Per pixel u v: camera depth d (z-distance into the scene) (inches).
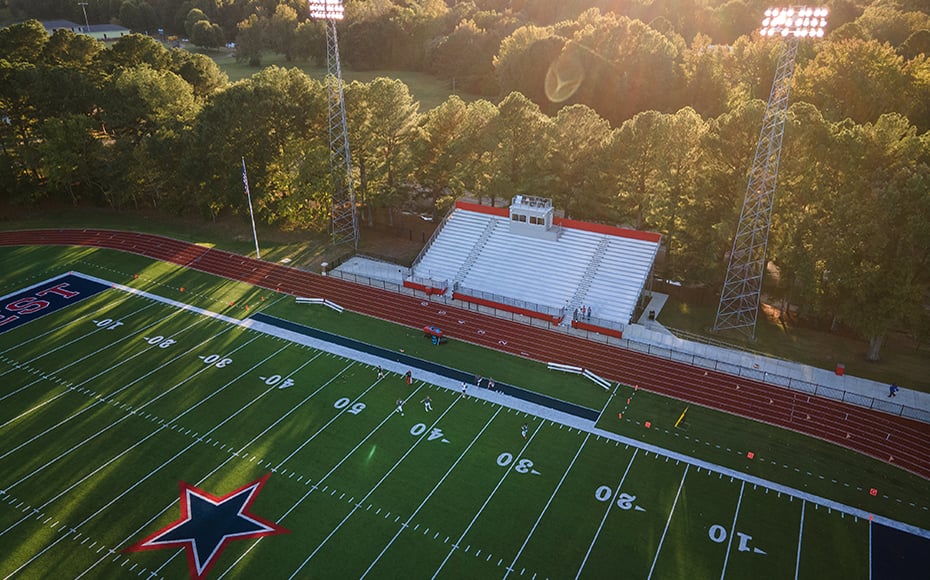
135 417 1927.9
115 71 4035.4
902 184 2187.5
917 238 2071.9
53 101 3683.6
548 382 2143.2
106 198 3634.4
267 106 3245.6
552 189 3006.9
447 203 3228.3
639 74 4446.4
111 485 1663.4
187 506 1596.9
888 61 3528.5
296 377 2142.0
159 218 3545.8
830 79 3479.3
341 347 2331.4
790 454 1812.3
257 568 1427.2
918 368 2197.3
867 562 1465.3
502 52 5649.6
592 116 3061.0
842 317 2186.3
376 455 1784.0
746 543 1512.1
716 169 2519.7
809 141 2431.1
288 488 1660.9
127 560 1444.4
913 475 1743.4
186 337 2379.4
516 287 2689.5
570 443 1847.9
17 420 1907.0
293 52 7741.1
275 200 3383.4
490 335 2431.1
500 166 3046.3
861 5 6166.3
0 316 2504.9
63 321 2477.9
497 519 1573.6
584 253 2731.3
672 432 1899.6
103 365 2190.0
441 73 6850.4
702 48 4940.9
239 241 3250.5
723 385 2118.6
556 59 5044.3
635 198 2773.1
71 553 1461.6
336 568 1433.3
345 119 2972.4
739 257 2373.3
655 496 1652.3
